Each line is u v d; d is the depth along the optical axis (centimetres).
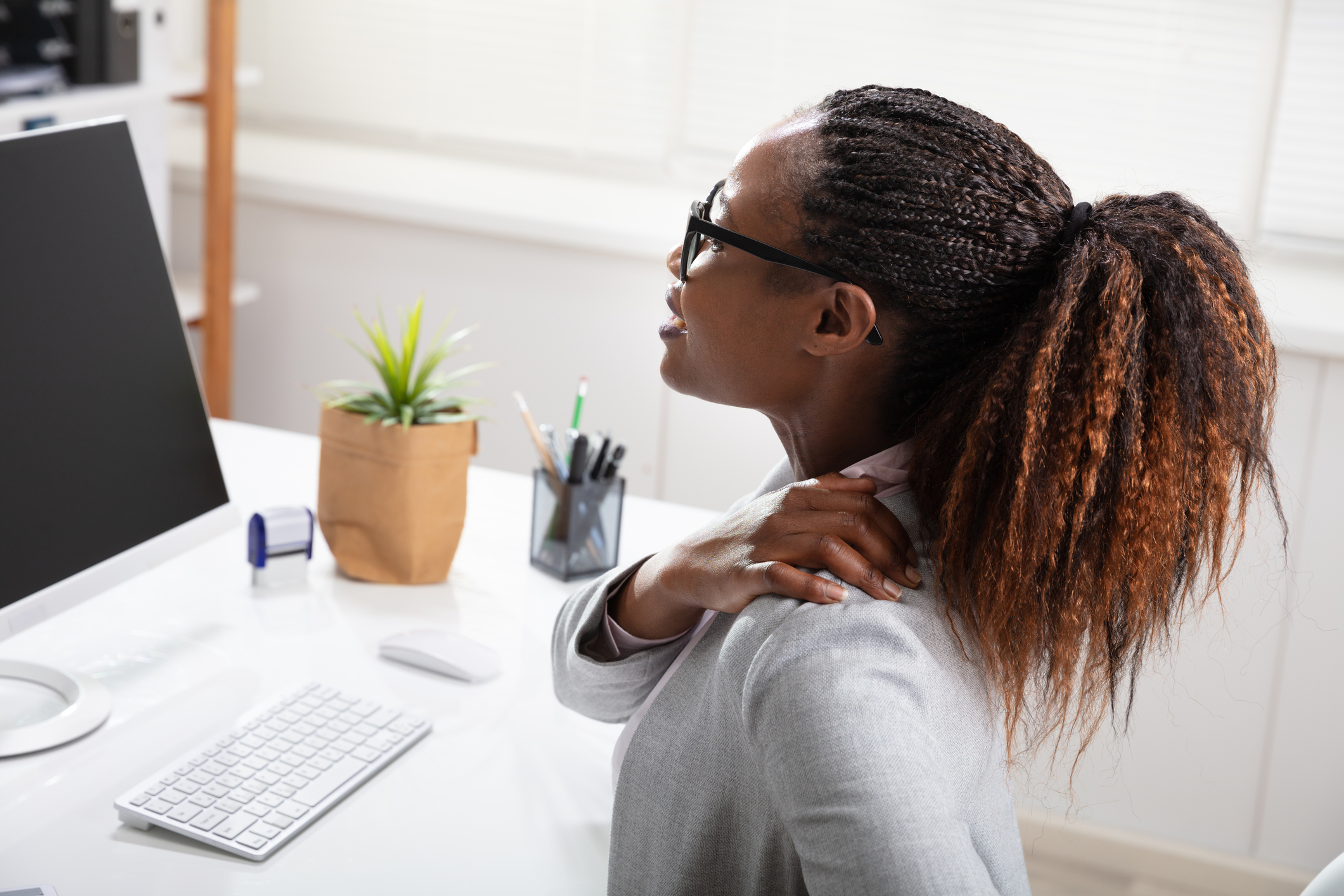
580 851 104
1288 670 230
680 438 275
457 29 300
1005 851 85
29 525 110
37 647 128
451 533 150
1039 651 77
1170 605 81
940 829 67
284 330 299
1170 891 243
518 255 275
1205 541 79
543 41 295
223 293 269
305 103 316
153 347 124
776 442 267
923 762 69
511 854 102
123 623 134
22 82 221
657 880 88
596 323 274
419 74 306
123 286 121
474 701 125
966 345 81
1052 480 73
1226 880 240
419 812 107
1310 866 237
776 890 82
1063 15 257
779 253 81
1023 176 80
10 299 108
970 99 267
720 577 86
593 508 152
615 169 300
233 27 257
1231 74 252
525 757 116
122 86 240
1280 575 226
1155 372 74
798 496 84
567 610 109
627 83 292
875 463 85
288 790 107
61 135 114
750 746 76
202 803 103
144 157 252
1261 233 256
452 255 280
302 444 188
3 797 104
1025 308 79
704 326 86
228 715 118
